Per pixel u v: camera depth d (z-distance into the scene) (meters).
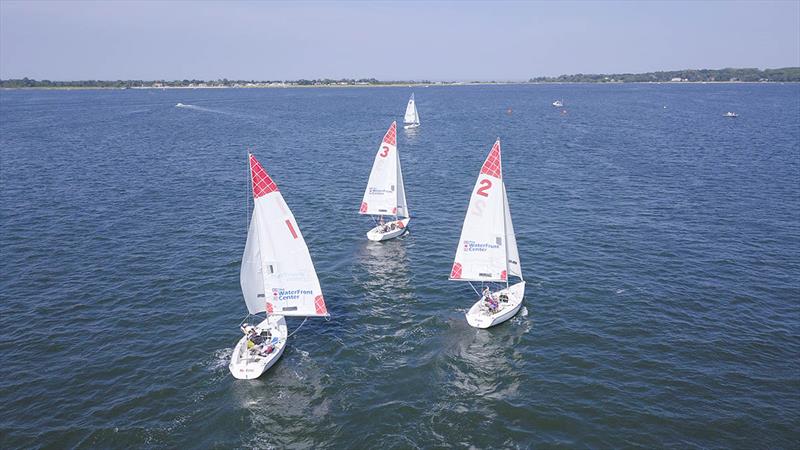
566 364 37.28
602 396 33.72
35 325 42.19
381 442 30.08
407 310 45.38
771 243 58.41
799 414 31.70
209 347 39.47
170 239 61.88
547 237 61.59
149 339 40.50
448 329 42.19
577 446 29.52
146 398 33.75
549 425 31.23
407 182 90.00
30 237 61.78
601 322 42.78
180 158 114.06
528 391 34.38
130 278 51.03
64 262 54.66
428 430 30.98
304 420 31.94
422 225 67.44
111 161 109.38
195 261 55.34
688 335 40.53
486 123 185.88
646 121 184.75
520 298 45.28
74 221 67.94
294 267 38.91
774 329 41.16
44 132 155.75
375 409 32.88
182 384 35.19
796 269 51.59
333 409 32.91
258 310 39.94
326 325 42.81
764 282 49.00
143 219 69.25
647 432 30.48
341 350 39.19
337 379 35.81
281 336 39.12
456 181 90.69
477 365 37.34
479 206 44.09
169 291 48.38
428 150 123.62
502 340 40.53
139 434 30.66
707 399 33.19
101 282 50.09
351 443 30.06
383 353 38.88
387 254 57.81
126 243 60.41
